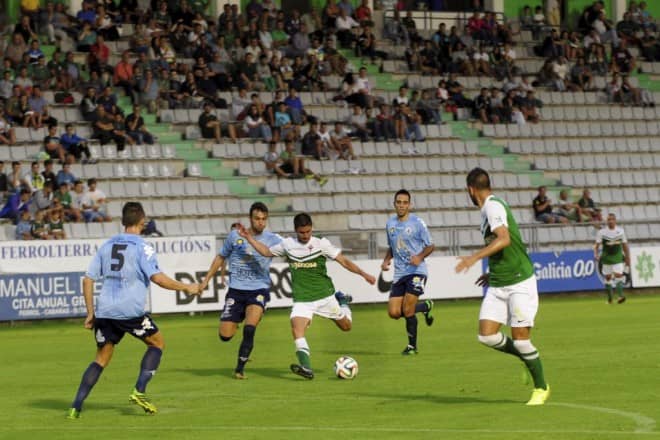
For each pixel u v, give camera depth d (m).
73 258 52.72
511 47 83.38
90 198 60.09
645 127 81.25
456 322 47.38
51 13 71.44
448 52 80.81
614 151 79.06
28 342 43.50
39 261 52.09
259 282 30.02
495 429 20.14
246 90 72.56
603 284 63.62
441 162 73.38
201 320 51.97
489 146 76.06
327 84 75.75
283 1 81.88
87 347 40.88
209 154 68.81
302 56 76.62
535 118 78.44
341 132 71.31
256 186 67.94
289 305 55.78
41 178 58.94
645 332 40.88
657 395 24.31
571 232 65.81
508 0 88.50
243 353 29.42
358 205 69.00
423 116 75.56
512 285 22.66
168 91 70.88
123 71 70.06
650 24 90.25
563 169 76.38
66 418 23.11
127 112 69.81
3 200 59.72
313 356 34.75
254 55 74.25
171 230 63.75
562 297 62.53
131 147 66.44
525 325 22.70
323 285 29.25
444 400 24.33
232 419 22.41
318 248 29.00
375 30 83.88
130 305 22.45
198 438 20.17
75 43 72.06
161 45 71.69
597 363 30.94
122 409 24.27
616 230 56.84
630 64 85.81
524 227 63.38
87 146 64.31
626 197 75.94
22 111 65.06
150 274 22.41
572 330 42.31
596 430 19.75
